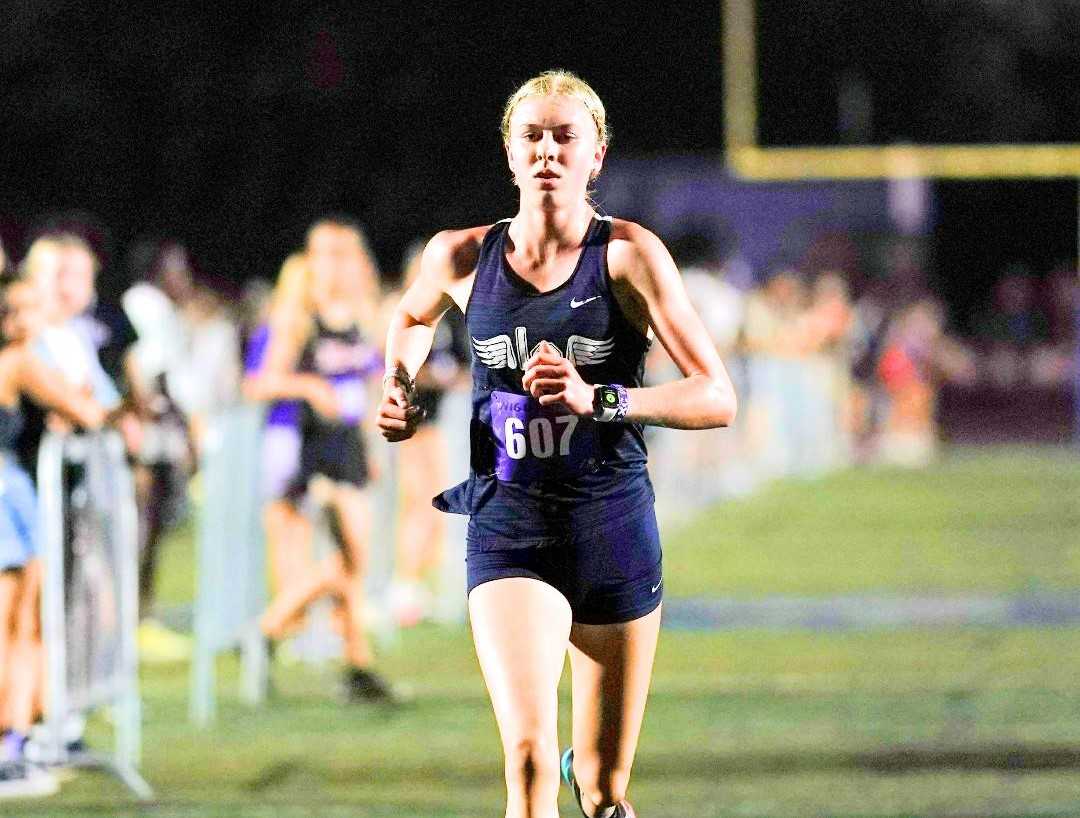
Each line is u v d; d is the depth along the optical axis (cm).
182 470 1558
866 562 2148
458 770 1149
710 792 1083
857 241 4481
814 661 1518
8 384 1071
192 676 1488
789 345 3416
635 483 743
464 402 1727
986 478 3269
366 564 1559
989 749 1191
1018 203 7038
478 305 726
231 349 1891
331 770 1153
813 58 4206
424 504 1725
